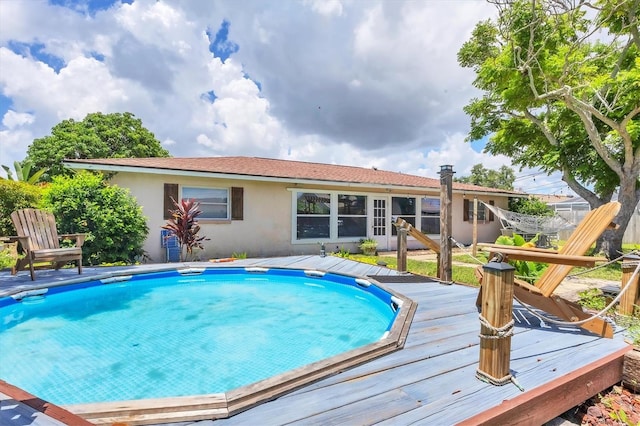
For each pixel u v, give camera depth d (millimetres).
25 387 3162
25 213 6633
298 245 12734
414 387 2488
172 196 10438
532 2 9633
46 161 22297
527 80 11375
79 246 7164
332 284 7562
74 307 6008
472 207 17766
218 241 11164
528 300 4035
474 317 4328
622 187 11188
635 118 11344
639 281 4320
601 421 2566
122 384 3240
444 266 6324
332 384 2555
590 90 10617
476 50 14727
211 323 5238
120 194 8984
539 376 2646
